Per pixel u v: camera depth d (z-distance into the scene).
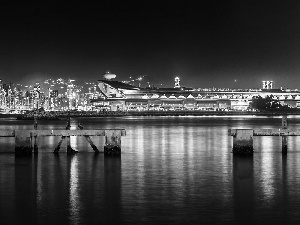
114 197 43.59
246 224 36.25
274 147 83.00
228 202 41.75
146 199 42.84
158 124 191.00
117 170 57.62
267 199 42.66
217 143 93.44
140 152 76.75
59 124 197.12
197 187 47.62
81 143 89.94
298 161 64.44
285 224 36.16
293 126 169.12
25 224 36.41
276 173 55.25
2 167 59.59
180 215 38.28
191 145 89.19
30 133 67.19
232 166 60.47
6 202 41.94
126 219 37.41
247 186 48.03
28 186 48.34
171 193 45.06
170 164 62.72
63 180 51.44
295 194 44.44
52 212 39.09
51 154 71.62
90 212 39.06
